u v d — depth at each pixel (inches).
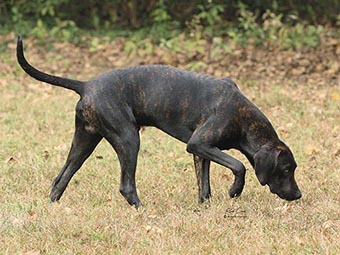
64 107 756.6
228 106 437.7
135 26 1080.2
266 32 1006.4
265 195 478.9
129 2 1079.0
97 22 1073.5
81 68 944.3
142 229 402.3
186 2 1087.6
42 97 802.2
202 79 444.1
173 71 445.4
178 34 1027.9
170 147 604.4
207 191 460.8
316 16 1093.1
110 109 437.1
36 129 671.8
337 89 832.9
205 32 1029.2
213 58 957.8
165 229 402.6
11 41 1015.0
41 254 372.8
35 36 1025.5
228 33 996.6
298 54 969.5
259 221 415.2
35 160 565.6
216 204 446.6
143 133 651.5
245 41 994.7
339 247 368.8
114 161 567.5
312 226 408.8
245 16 1011.9
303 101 768.3
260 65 938.7
